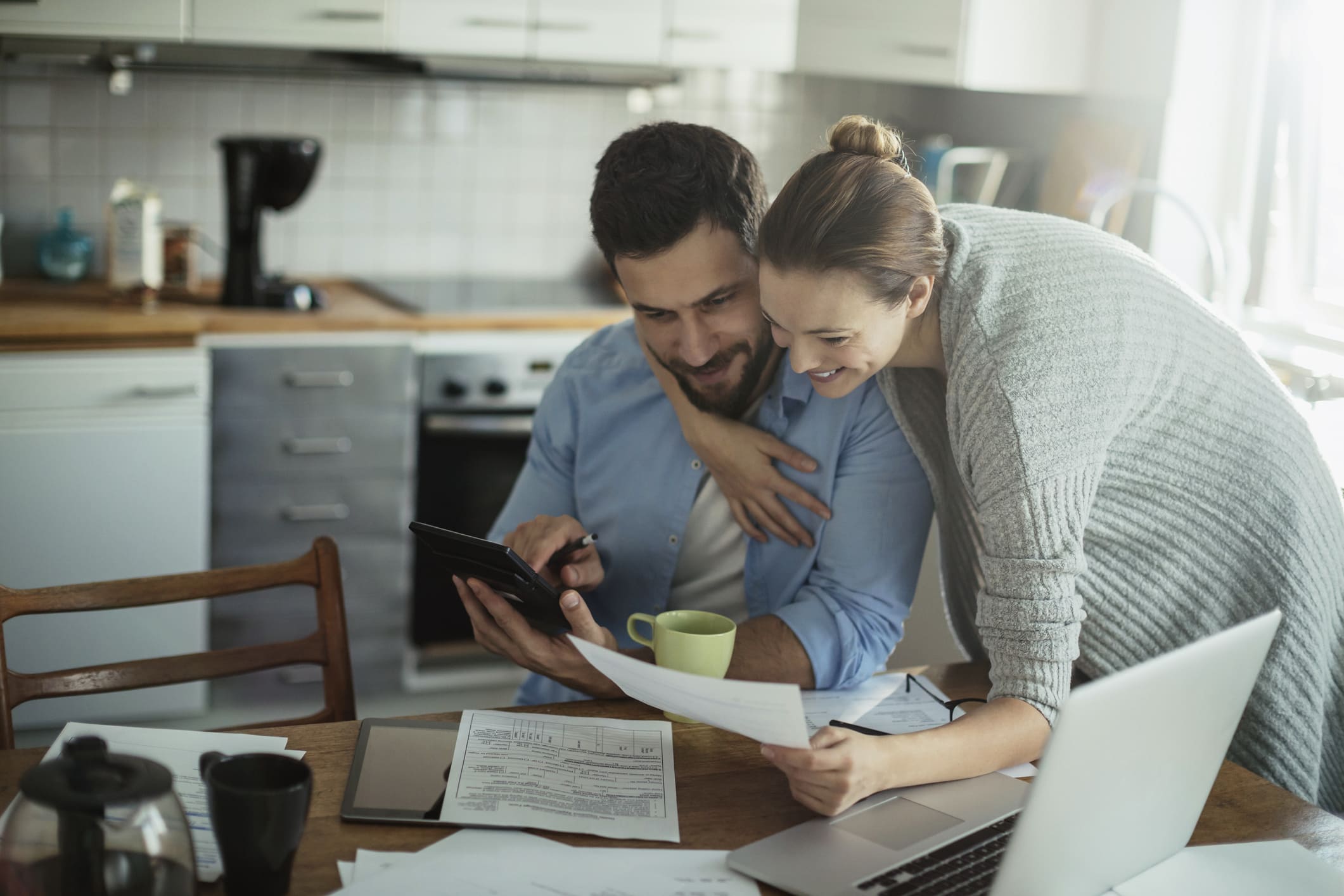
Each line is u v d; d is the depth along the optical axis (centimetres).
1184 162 273
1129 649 136
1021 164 315
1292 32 257
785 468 145
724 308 131
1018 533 113
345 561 282
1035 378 113
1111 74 287
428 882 94
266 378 266
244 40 269
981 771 112
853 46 306
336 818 103
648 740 120
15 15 252
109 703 262
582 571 144
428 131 323
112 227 267
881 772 106
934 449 138
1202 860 105
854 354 115
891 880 97
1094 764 89
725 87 347
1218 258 243
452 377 281
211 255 309
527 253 340
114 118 295
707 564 156
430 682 296
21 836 77
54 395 246
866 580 141
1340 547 139
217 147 304
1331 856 107
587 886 95
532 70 298
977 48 281
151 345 254
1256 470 130
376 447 278
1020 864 89
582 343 164
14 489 247
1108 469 128
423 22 281
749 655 133
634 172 125
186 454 258
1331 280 256
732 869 99
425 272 332
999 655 117
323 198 319
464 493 288
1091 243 126
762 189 130
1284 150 262
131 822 77
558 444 162
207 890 92
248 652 140
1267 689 136
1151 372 122
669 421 154
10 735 128
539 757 115
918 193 113
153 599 137
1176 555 132
